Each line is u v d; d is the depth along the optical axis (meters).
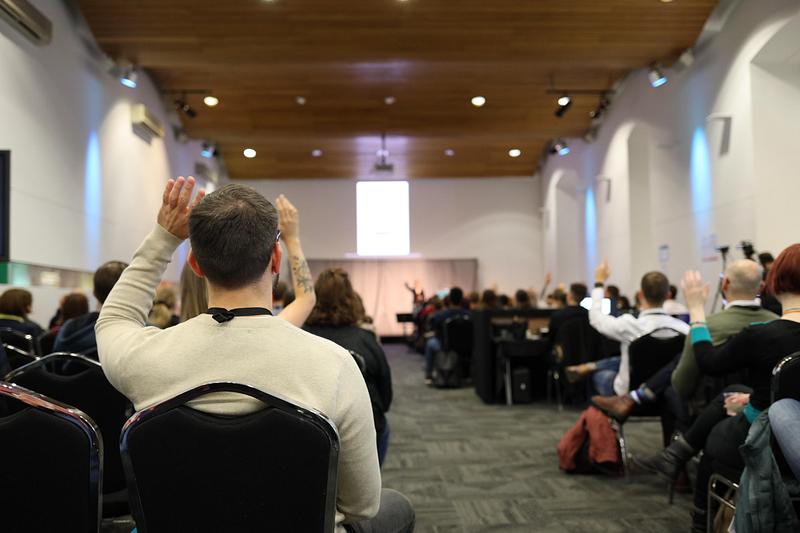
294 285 1.65
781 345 1.82
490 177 15.45
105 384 1.83
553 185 13.95
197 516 0.98
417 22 7.31
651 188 8.89
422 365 10.36
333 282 2.38
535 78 9.99
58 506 1.19
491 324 6.43
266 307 1.10
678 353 3.27
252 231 1.04
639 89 9.18
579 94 10.41
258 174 14.84
